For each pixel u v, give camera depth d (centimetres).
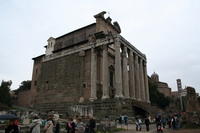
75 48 5038
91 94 4184
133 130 2519
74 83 4709
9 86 6356
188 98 3341
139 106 3862
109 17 5594
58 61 5338
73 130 1552
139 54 5166
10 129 984
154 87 8688
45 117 3250
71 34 5794
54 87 5119
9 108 4953
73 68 4888
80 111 4000
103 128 2331
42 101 5250
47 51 6188
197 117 2891
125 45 4466
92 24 5275
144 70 5372
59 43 6003
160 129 2212
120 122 3069
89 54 4709
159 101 8594
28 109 5147
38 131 1189
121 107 3547
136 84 4669
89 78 4475
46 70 5562
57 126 1548
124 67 4241
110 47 5150
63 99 4769
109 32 4481
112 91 4831
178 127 2609
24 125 2014
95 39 4684
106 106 3697
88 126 1753
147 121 2483
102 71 4647
